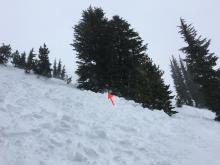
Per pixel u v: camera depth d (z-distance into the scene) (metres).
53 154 8.84
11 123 10.52
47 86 19.77
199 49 30.69
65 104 14.97
